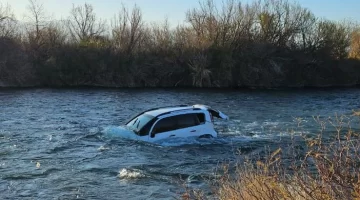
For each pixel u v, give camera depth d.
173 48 53.75
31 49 51.56
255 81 53.22
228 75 52.28
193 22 55.97
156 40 54.75
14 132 19.53
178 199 9.62
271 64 53.66
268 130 20.02
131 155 14.80
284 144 16.16
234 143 16.56
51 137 18.23
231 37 54.72
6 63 48.22
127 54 52.53
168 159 14.28
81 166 13.58
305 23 57.06
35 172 12.94
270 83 53.53
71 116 25.41
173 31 55.50
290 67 54.84
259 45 53.97
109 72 51.38
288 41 56.34
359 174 4.39
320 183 4.90
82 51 51.72
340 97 39.62
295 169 5.45
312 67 55.88
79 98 36.72
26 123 22.34
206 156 14.65
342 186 4.39
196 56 52.12
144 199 10.59
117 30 54.59
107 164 13.75
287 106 31.73
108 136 17.55
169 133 16.36
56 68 50.50
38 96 37.81
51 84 50.31
